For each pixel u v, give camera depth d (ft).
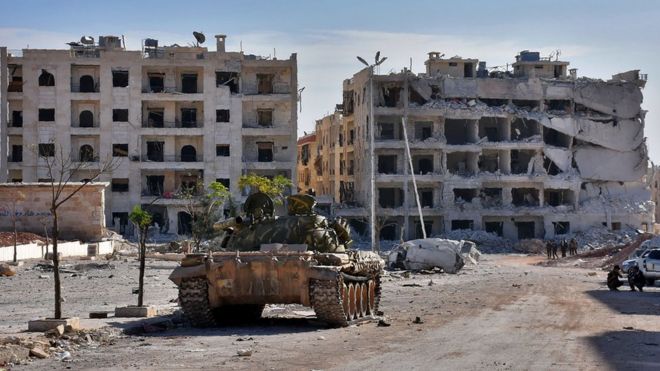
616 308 105.91
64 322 74.95
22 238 229.66
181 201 318.04
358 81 357.82
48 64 319.27
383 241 336.70
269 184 291.58
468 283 164.04
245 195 323.78
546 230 352.69
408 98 344.90
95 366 57.36
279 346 67.92
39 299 113.80
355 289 87.35
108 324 79.82
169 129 324.19
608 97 359.87
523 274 201.87
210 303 82.07
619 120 361.10
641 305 110.73
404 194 342.23
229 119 326.44
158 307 100.12
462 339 72.95
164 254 228.02
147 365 57.67
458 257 210.38
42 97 319.68
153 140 325.62
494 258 296.51
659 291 144.36
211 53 326.44
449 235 338.54
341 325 82.07
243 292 81.30
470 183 345.51
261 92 331.98
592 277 188.85
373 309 94.38
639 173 365.20
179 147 327.47
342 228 92.12
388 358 61.21
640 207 362.33
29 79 318.86
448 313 98.48
